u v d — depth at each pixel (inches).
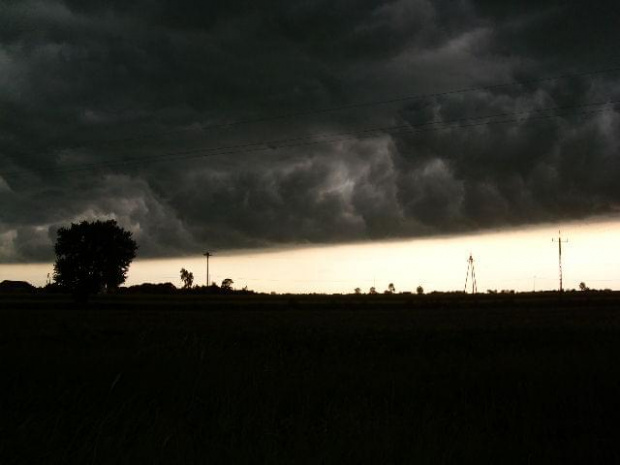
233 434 336.8
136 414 397.4
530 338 1478.8
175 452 309.3
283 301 4889.3
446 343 1314.0
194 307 3799.2
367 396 539.5
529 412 477.7
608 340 1380.4
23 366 634.2
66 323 2203.5
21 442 321.7
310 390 525.7
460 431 382.0
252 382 526.6
